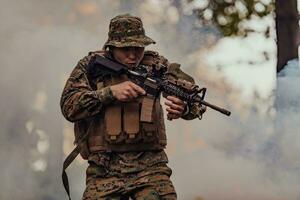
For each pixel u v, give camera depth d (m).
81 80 10.09
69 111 9.95
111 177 10.02
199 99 9.92
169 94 9.99
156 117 10.04
